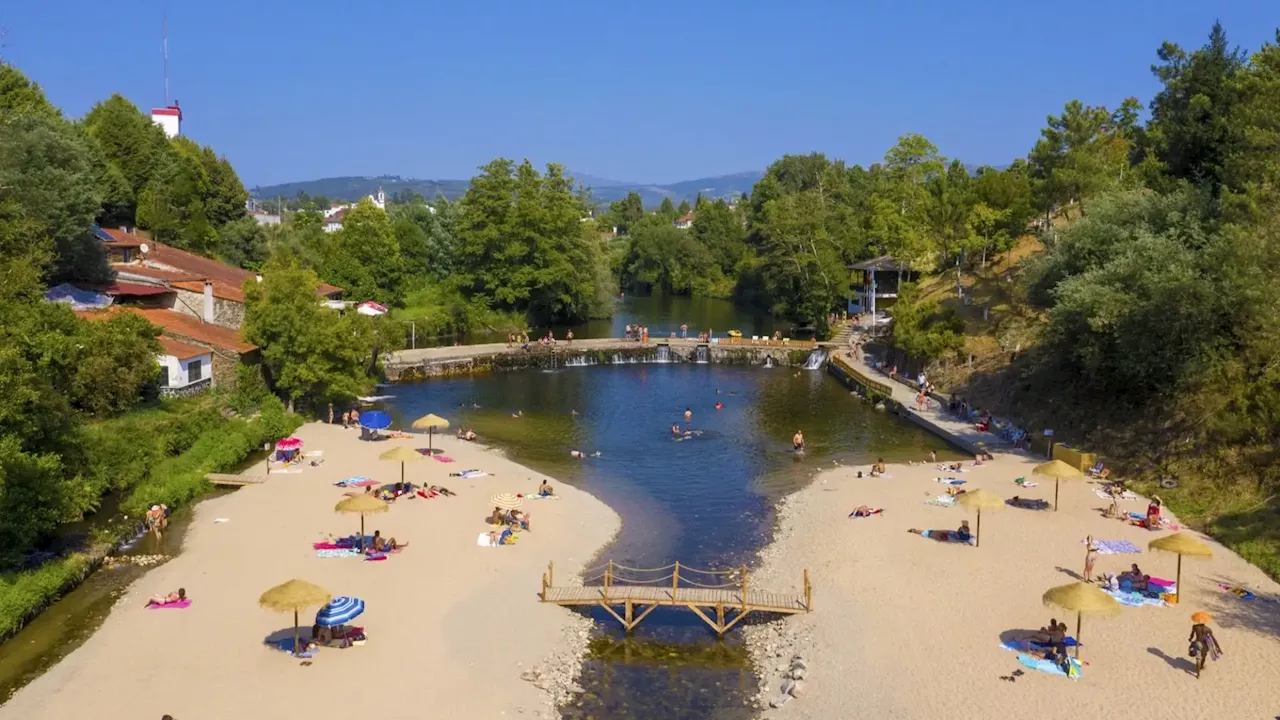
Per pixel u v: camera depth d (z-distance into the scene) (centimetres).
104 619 3659
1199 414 5700
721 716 3098
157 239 11412
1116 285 6097
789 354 11769
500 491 5603
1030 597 3906
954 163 16100
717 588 4081
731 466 6569
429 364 10406
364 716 2917
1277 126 6431
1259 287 5325
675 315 17238
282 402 7488
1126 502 5328
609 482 6103
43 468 3931
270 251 13012
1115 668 3253
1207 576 4162
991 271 11850
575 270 14512
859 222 16762
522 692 3153
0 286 5288
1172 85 9431
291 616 3644
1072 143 11038
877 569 4284
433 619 3662
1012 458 6512
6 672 3238
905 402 8550
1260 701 3011
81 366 5341
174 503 5053
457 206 16262
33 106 9975
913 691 3117
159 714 2892
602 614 3959
